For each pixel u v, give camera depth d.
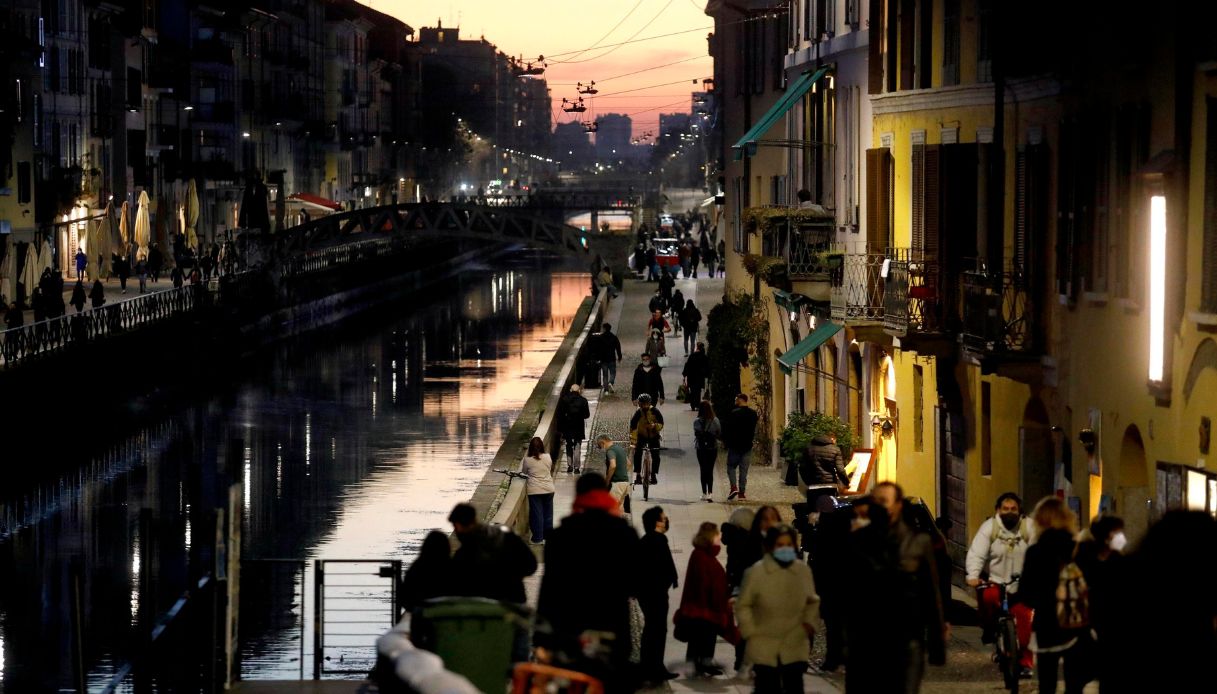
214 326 134.00
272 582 60.31
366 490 88.31
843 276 59.16
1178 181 33.16
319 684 28.48
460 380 135.25
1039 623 23.61
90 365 102.06
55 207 143.00
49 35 148.25
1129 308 36.47
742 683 31.05
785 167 79.88
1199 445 32.12
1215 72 31.58
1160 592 16.12
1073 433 40.84
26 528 78.19
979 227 47.62
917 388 53.31
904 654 21.84
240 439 94.81
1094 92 38.94
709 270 180.62
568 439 68.31
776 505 59.31
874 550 22.05
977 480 47.53
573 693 17.83
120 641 58.94
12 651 57.09
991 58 45.94
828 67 65.25
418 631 20.03
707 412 60.88
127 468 94.56
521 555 23.81
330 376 137.62
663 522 31.55
